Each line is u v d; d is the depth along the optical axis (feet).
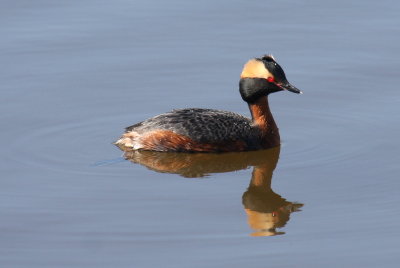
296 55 82.99
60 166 63.26
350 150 65.82
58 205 57.21
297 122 71.92
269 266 49.80
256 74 66.64
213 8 92.02
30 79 78.79
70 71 80.38
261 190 59.82
